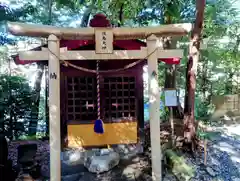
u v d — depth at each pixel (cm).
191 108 442
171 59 361
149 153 418
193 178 365
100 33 321
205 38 711
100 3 565
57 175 319
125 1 556
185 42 651
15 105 605
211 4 635
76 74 398
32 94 651
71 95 404
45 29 311
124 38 330
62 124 407
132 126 416
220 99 782
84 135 409
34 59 316
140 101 414
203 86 820
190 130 442
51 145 318
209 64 823
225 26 729
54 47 314
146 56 333
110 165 381
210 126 683
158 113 335
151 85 334
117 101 412
